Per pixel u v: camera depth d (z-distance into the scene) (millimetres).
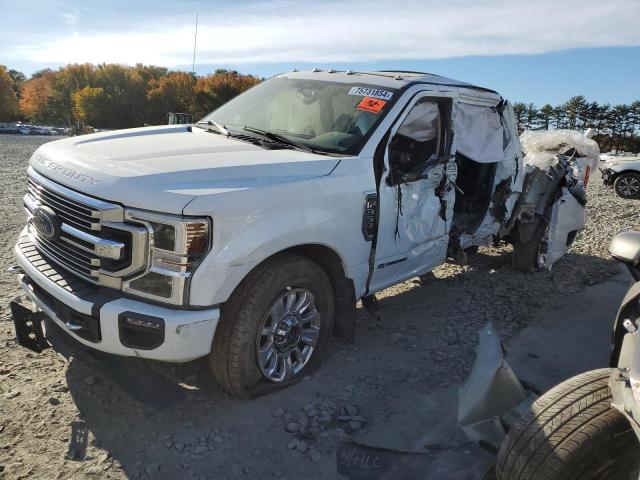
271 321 3430
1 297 4844
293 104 4719
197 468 2885
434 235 4773
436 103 4789
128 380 3262
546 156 6719
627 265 2613
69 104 114750
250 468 2906
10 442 2982
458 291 5840
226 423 3254
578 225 7070
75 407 3328
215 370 3299
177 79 103188
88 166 3309
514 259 6613
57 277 3307
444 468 2742
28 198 3832
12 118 112438
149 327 2947
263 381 3490
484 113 5461
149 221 2953
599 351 4535
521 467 2125
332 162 3775
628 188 14875
